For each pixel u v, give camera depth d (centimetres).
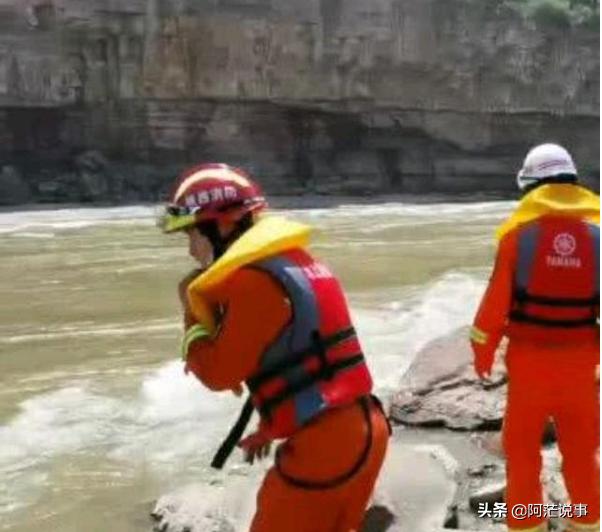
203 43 3597
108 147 3553
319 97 3862
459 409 620
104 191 3422
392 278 1584
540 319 383
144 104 3572
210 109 3709
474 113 4197
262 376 294
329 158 4034
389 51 3972
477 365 394
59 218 2808
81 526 531
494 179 4266
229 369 292
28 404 795
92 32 3428
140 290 1469
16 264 1798
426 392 647
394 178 4128
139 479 609
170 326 1166
